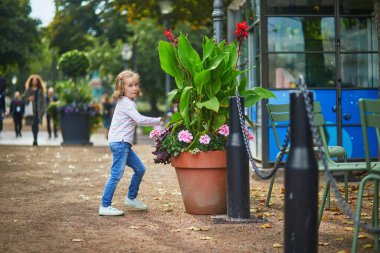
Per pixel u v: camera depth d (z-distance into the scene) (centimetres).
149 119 739
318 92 1176
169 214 753
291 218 482
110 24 4072
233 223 689
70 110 1980
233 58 746
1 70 4509
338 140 1167
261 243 592
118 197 899
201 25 2148
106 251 564
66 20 4081
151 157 1605
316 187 481
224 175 743
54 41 4162
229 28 1459
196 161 732
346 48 1188
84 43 4234
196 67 734
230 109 699
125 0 2172
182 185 755
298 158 481
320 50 1184
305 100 468
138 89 754
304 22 1179
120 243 596
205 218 723
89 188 998
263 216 719
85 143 2023
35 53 4503
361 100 516
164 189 985
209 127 745
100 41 4200
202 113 748
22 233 644
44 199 878
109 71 4169
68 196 907
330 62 1185
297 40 1179
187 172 744
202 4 1981
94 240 610
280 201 850
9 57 4362
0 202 849
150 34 4059
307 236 479
